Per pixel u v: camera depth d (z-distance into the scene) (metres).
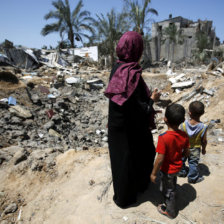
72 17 26.83
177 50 29.12
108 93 2.04
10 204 3.14
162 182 2.19
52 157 4.03
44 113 8.99
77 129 9.23
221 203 2.38
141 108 2.06
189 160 2.74
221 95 9.90
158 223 2.20
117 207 2.47
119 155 2.24
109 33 23.61
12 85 9.83
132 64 2.03
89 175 3.35
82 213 2.50
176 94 12.37
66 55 22.36
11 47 19.03
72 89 13.29
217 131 5.68
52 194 3.16
